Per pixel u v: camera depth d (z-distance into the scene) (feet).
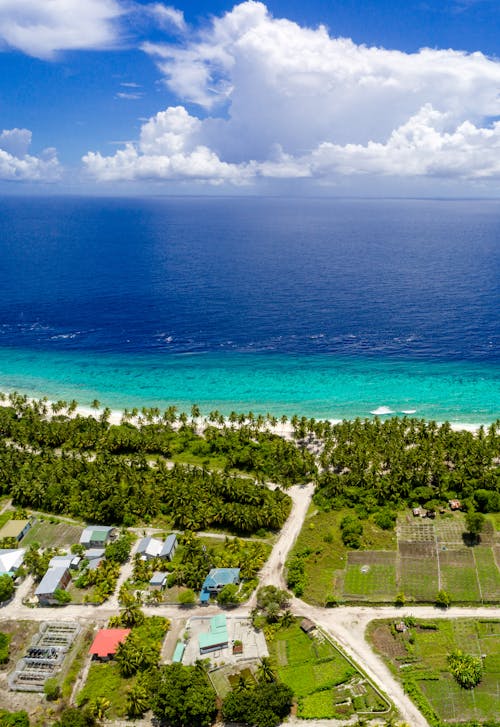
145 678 342.03
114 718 325.62
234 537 483.51
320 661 354.54
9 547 476.13
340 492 531.91
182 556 457.27
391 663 352.28
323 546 463.42
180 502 510.17
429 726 311.47
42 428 651.25
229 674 350.64
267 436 646.74
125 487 546.67
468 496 515.09
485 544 451.53
